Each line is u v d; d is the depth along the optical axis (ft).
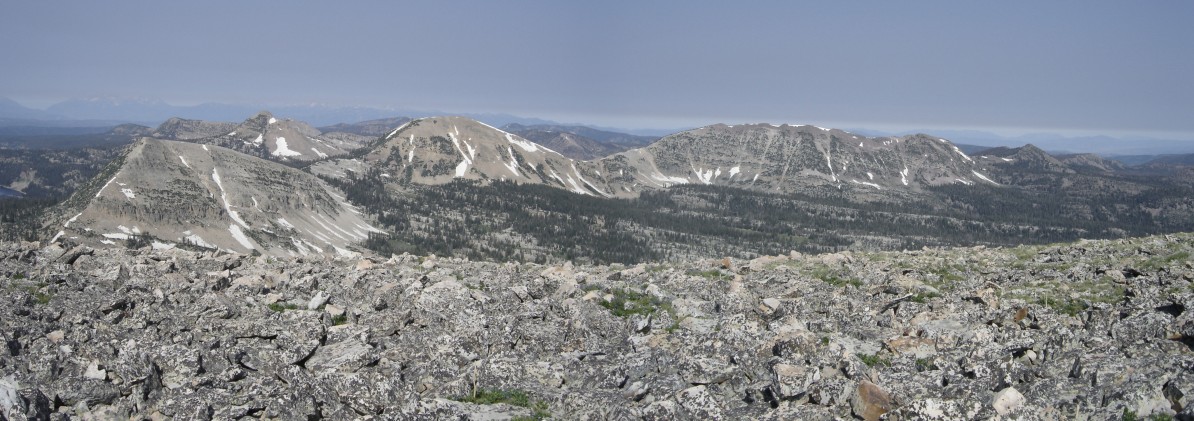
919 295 128.77
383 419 62.49
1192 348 75.56
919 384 69.05
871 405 61.36
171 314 98.99
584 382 76.54
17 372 70.79
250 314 103.24
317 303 112.27
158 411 66.13
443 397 69.92
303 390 70.38
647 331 102.37
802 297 124.26
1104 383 65.16
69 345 80.69
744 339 87.71
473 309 103.35
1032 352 80.74
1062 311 113.60
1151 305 102.73
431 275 144.66
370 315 103.09
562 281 139.13
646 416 63.67
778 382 69.15
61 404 65.92
